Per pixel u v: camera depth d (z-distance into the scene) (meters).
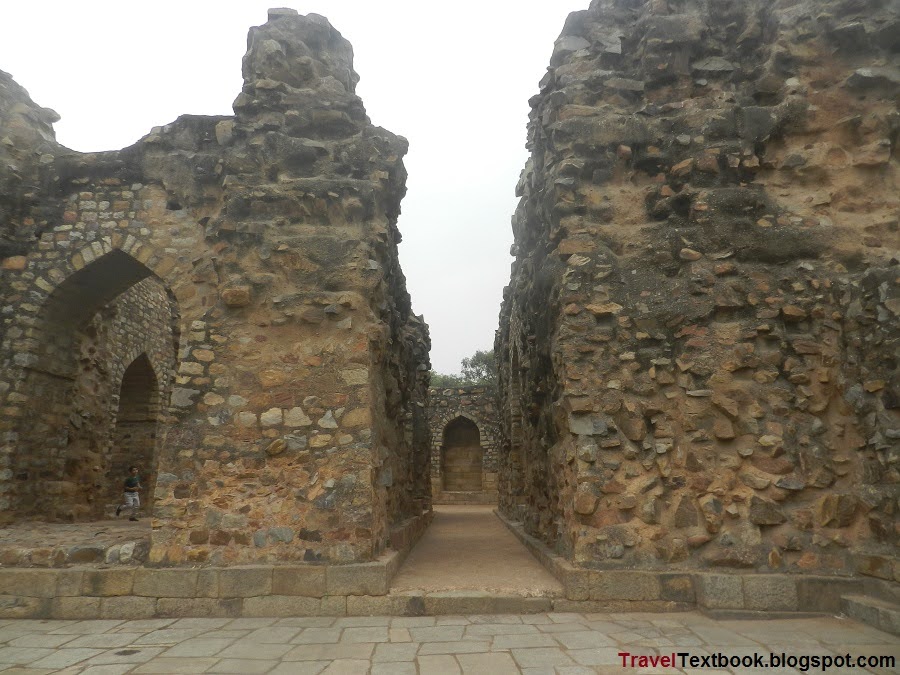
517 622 4.59
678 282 5.59
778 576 4.82
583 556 5.04
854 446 5.14
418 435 11.18
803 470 5.11
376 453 5.79
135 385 12.08
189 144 6.72
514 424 11.75
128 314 10.58
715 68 6.29
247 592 5.03
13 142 6.99
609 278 5.63
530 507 7.95
